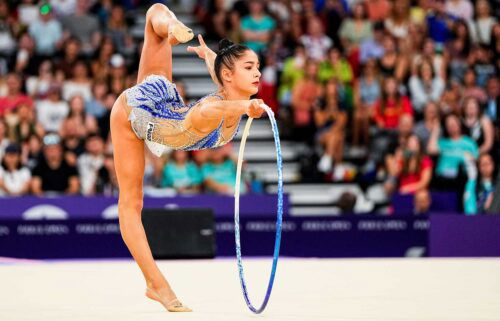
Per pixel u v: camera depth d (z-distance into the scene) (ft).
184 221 57.21
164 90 32.91
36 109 80.38
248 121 31.65
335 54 86.33
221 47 33.12
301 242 62.54
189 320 28.35
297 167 84.64
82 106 78.59
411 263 50.62
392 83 83.76
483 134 81.30
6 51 84.99
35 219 61.16
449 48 89.45
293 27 89.04
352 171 82.48
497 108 85.71
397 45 87.71
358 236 62.80
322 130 84.23
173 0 98.53
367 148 83.71
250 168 84.33
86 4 89.81
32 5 88.89
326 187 82.23
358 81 85.81
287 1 92.17
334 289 37.60
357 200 79.61
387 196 78.23
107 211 68.08
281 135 85.76
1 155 76.23
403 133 80.43
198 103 31.65
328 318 28.76
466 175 79.25
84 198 67.87
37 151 76.38
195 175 76.69
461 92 86.33
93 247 61.52
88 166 75.82
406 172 78.48
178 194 72.74
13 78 80.23
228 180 76.79
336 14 90.79
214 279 42.50
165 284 31.73
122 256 61.67
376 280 41.19
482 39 91.30
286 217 62.59
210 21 93.30
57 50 86.12
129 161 32.99
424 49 87.66
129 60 87.30
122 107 32.96
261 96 86.33
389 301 33.32
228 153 77.82
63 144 76.64
